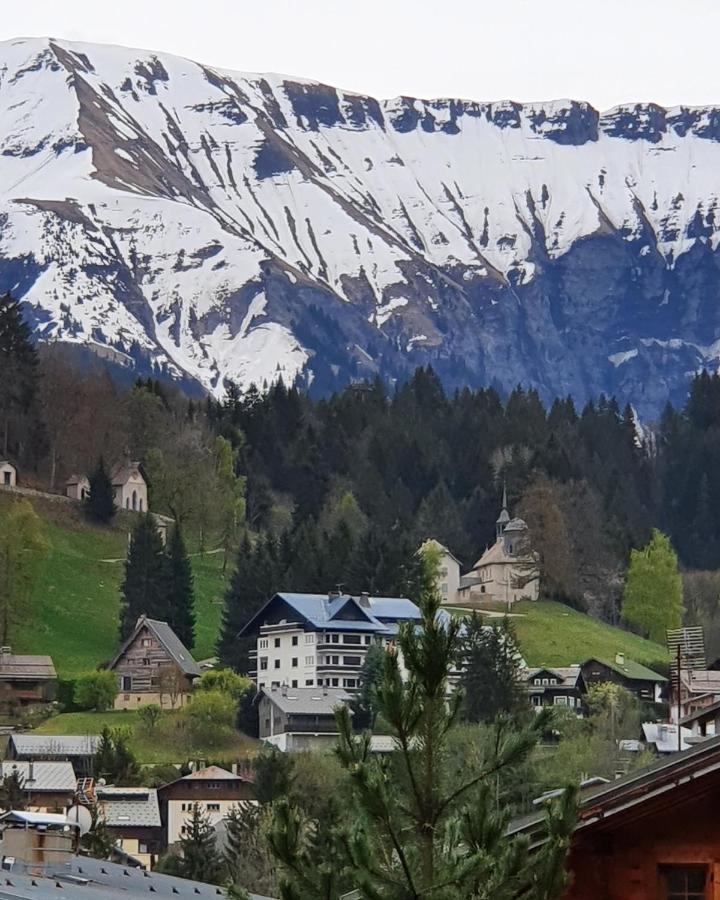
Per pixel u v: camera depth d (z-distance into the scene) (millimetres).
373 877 32031
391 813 32969
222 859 139625
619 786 38312
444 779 33719
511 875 32250
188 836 160625
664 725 192625
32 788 180750
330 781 145375
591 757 173625
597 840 38688
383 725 34156
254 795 174875
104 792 194875
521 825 36562
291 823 33719
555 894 32250
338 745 34219
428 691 34000
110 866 62156
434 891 31922
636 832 38562
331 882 33031
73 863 61656
